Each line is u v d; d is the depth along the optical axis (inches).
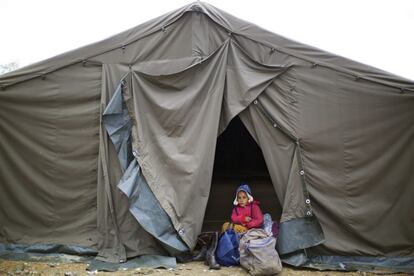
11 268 167.6
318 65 179.3
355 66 175.9
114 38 183.2
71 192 184.4
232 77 183.2
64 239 182.7
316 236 173.6
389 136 175.0
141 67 183.9
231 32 183.3
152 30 183.8
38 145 185.6
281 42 181.2
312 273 166.2
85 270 166.4
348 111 177.8
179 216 175.5
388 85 173.3
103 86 181.9
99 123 183.0
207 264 173.0
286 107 181.2
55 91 184.1
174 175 178.2
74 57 182.9
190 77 182.9
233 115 178.9
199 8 184.2
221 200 284.5
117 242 177.6
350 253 175.2
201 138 179.5
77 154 184.1
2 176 184.9
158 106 179.9
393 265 172.1
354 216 175.6
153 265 170.6
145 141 180.2
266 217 189.0
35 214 184.7
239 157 442.3
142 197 174.7
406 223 174.1
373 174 175.6
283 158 180.7
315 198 177.3
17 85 183.0
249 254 163.9
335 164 178.4
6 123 184.2
